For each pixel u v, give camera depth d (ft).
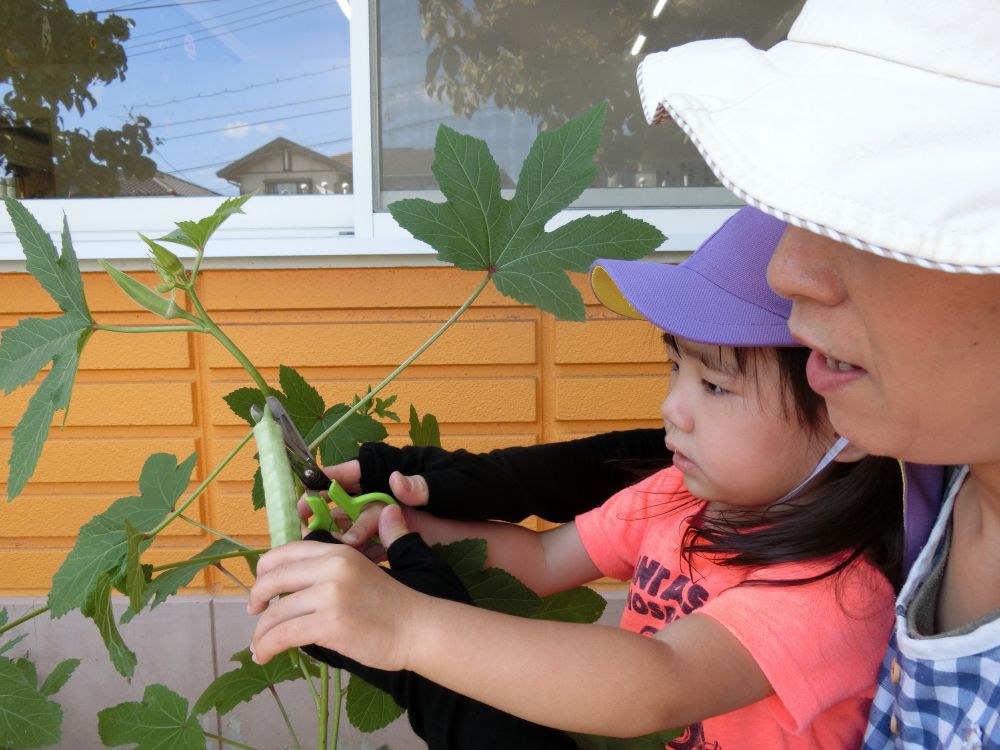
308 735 8.21
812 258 1.64
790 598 2.40
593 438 3.74
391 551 2.51
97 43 8.38
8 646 4.52
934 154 1.34
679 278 2.76
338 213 8.34
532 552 3.38
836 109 1.45
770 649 2.29
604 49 7.97
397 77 7.98
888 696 2.26
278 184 8.50
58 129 8.50
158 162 8.55
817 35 1.67
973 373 1.50
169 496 3.28
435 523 3.14
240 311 7.98
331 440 3.43
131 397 8.05
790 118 1.49
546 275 3.07
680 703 2.16
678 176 8.11
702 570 2.95
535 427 8.13
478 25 7.91
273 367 8.00
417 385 8.00
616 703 2.07
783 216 1.39
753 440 2.62
